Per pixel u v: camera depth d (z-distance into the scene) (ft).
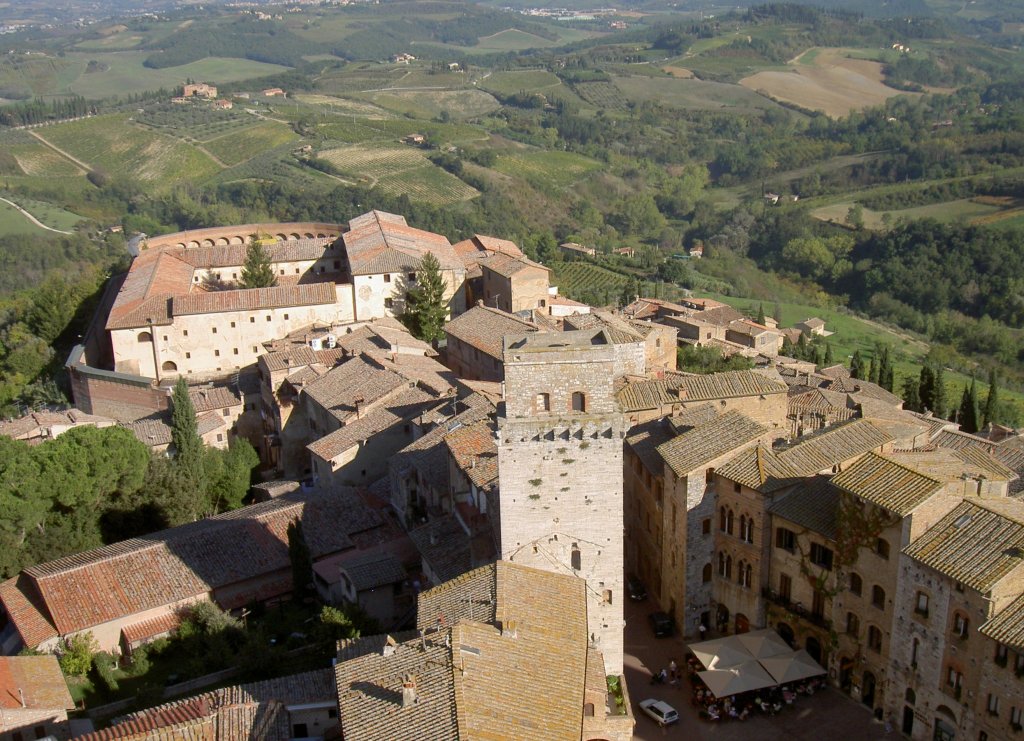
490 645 172.24
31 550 297.33
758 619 249.75
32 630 256.93
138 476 325.83
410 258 503.20
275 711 187.73
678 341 546.26
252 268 543.39
